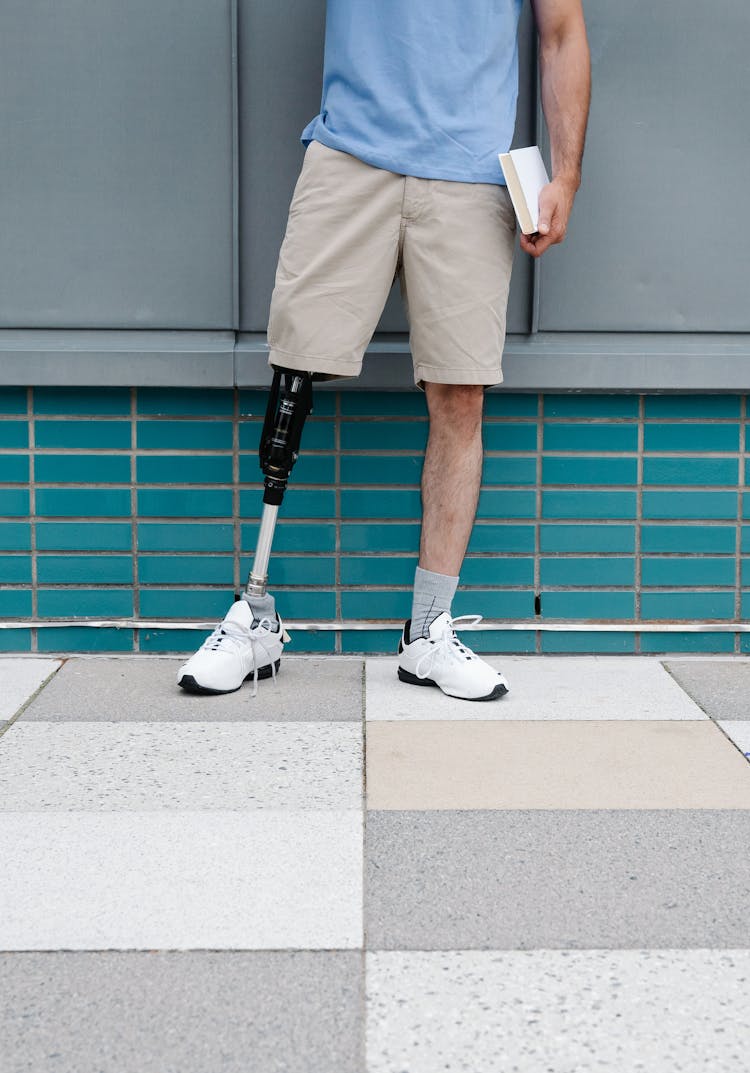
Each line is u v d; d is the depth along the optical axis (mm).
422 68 2404
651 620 2914
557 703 2525
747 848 1774
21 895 1612
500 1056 1250
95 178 2775
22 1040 1279
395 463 2854
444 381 2467
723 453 2885
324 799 1963
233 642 2580
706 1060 1243
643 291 2840
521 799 1969
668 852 1760
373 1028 1300
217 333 2822
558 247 2816
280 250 2607
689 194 2820
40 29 2736
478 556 2891
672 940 1496
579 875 1682
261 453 2562
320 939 1495
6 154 2764
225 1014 1327
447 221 2402
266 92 2762
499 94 2457
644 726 2363
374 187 2408
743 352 2826
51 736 2277
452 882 1656
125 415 2832
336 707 2484
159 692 2586
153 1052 1259
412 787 2020
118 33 2738
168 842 1784
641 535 2896
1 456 2842
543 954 1460
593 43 2766
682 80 2785
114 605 2887
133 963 1437
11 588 2883
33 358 2766
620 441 2873
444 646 2582
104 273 2799
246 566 2877
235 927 1524
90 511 2855
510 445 2863
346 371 2465
